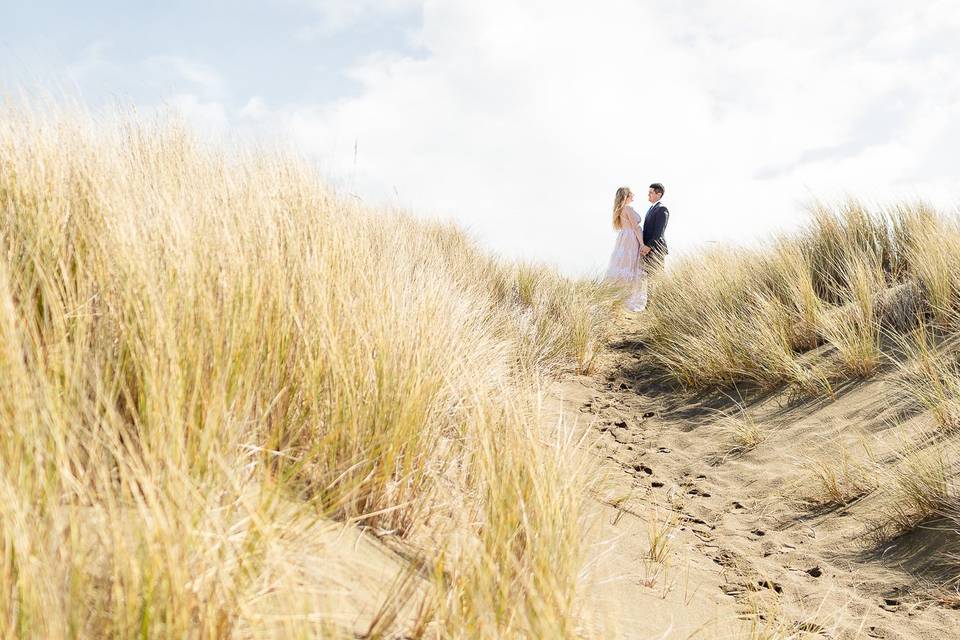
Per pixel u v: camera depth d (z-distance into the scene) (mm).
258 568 1247
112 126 2680
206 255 2133
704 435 4727
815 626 2398
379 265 3480
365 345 2363
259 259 2398
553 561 1614
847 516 3260
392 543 1855
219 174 3082
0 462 1026
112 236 1847
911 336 4816
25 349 1434
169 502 1125
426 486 2141
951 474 3133
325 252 2729
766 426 4559
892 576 2744
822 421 4332
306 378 2068
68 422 1267
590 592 1855
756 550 3123
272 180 3227
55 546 1007
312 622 1225
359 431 2029
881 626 2422
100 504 1195
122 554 1000
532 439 2025
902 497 3182
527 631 1321
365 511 1896
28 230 1828
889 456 3580
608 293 9117
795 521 3369
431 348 2684
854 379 4711
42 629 895
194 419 1530
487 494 1958
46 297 1536
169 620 969
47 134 2250
